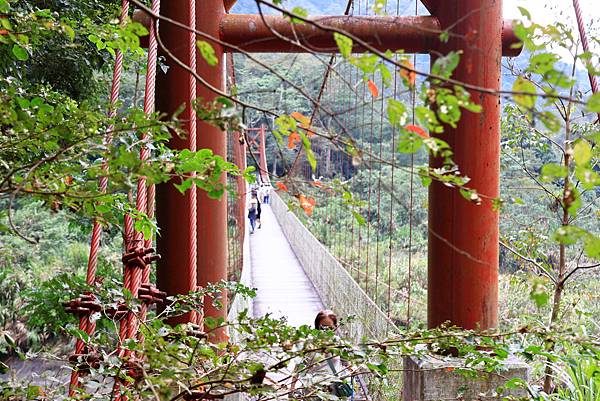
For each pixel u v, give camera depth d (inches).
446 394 83.7
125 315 56.7
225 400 79.4
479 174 93.9
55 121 42.6
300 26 88.7
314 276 341.4
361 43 26.2
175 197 106.1
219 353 54.8
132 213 56.7
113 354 52.5
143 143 45.9
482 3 91.0
